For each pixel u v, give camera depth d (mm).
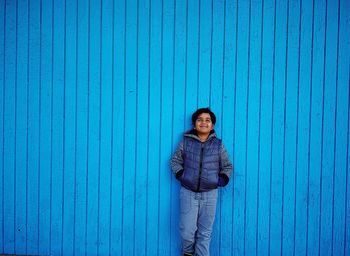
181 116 3221
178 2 3201
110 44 3232
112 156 3266
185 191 3055
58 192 3301
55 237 3320
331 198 3195
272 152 3207
